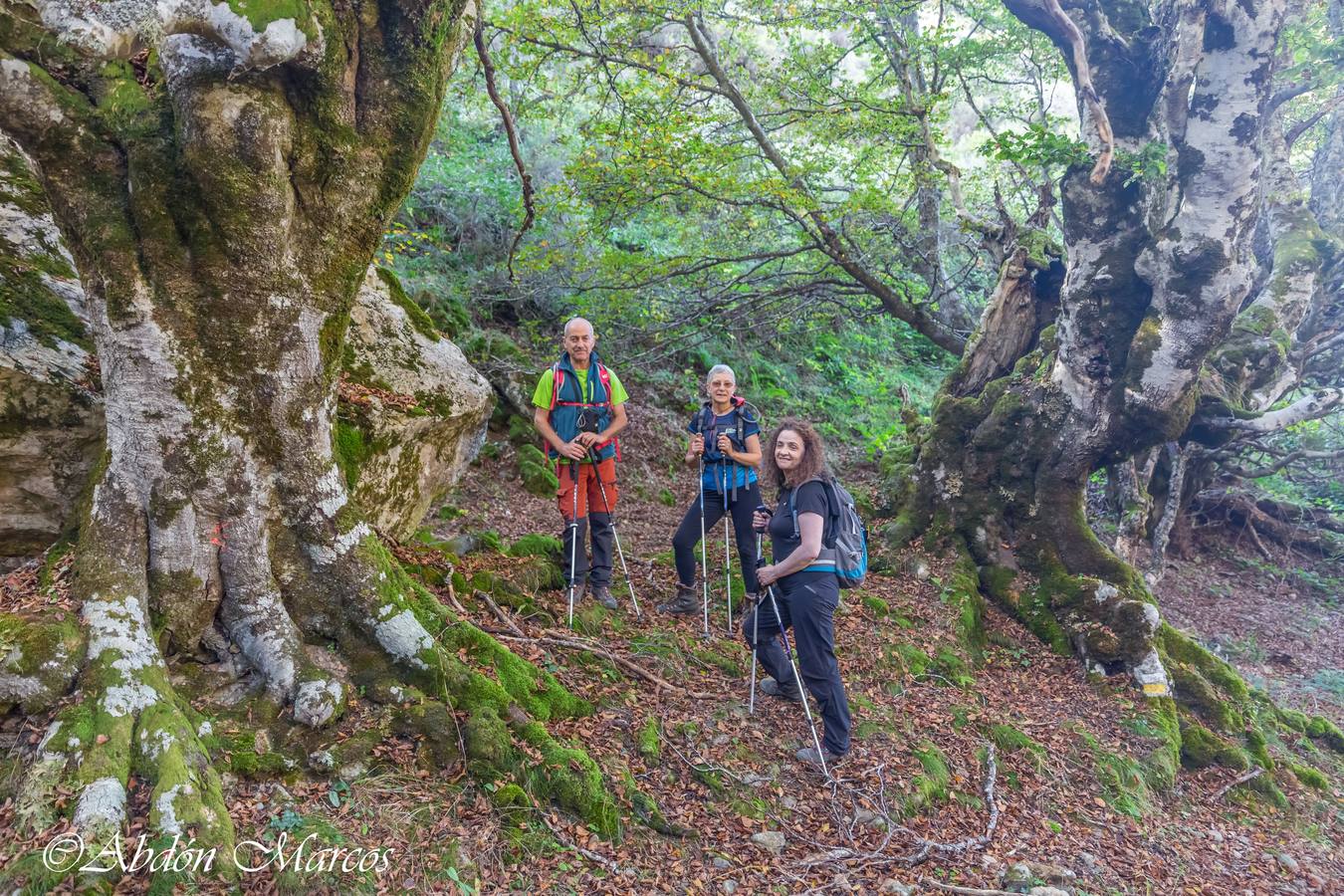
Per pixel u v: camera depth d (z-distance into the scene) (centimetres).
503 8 1193
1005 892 388
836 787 443
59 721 287
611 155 1050
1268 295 952
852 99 973
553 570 581
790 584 458
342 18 315
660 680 480
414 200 1175
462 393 551
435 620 406
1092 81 693
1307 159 1410
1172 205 637
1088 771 553
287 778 321
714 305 1066
